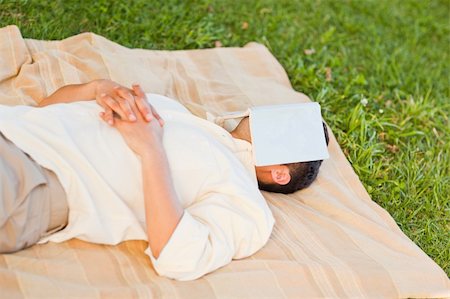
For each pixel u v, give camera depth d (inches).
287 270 82.9
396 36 160.1
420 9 171.6
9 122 78.8
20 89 103.7
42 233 78.0
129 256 80.4
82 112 83.0
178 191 82.7
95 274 76.8
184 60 124.1
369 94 133.6
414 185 112.6
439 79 148.4
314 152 90.4
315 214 94.9
